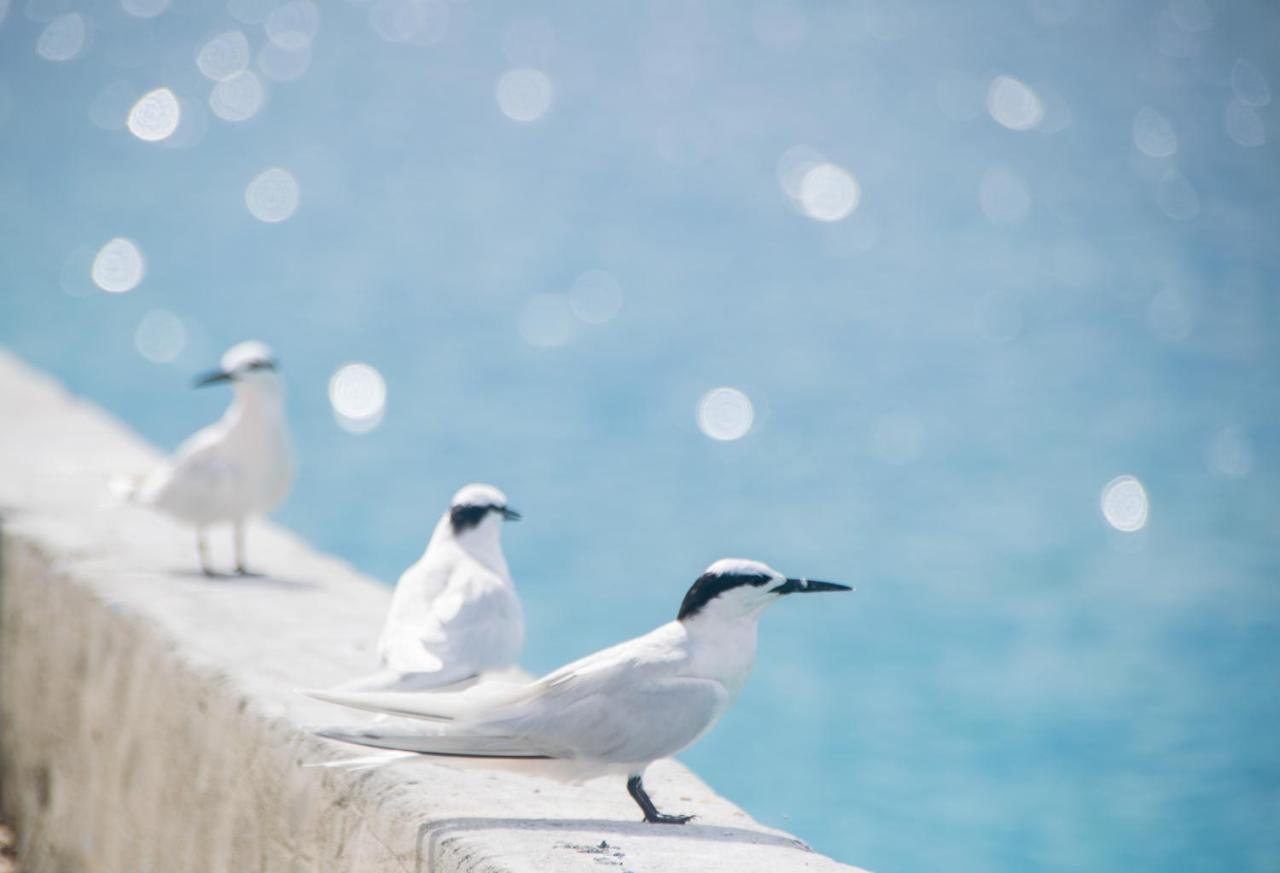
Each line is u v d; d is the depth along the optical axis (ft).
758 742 40.63
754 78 150.71
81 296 82.58
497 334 78.95
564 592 49.57
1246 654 45.65
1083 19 177.99
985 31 170.50
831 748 40.19
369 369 72.38
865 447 64.49
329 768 17.66
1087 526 56.24
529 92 145.18
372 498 56.95
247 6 189.57
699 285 90.12
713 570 16.53
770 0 187.52
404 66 157.38
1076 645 45.98
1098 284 90.38
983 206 108.88
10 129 129.18
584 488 58.95
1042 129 132.98
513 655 19.40
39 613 25.52
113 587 23.95
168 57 160.97
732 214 105.81
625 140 127.44
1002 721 41.63
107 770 22.80
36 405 36.86
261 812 18.76
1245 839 36.37
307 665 20.86
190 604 23.36
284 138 125.80
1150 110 139.44
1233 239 100.17
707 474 60.49
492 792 17.07
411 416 66.49
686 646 16.30
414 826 16.16
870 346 78.59
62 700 24.43
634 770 16.19
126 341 75.36
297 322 79.25
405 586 19.90
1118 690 43.39
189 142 125.18
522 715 15.65
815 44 166.40
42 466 31.55
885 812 37.35
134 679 22.29
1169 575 51.65
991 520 56.34
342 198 106.93
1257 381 72.90
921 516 56.75
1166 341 79.87
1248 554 53.36
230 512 26.30
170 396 68.03
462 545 20.54
